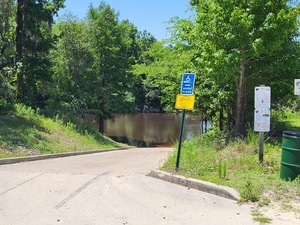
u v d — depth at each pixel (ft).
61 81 95.20
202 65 41.27
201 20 40.75
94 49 109.09
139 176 27.04
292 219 17.65
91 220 17.57
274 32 37.68
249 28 38.65
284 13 37.37
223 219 17.80
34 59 73.05
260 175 24.22
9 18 73.15
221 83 44.27
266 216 18.11
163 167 28.37
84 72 99.96
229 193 21.24
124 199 21.06
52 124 65.67
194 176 24.86
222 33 38.91
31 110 65.26
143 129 153.89
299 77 44.86
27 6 71.20
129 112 125.90
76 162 37.52
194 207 19.66
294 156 22.56
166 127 160.66
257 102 26.63
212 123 76.38
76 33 98.43
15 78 73.51
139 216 18.20
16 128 51.29
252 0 38.24
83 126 79.51
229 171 25.61
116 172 29.04
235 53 37.93
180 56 59.31
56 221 17.40
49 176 26.89
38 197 21.36
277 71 43.83
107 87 111.34
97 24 111.34
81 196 21.58
